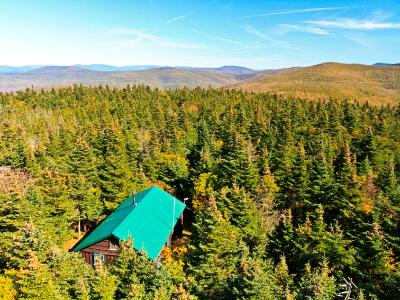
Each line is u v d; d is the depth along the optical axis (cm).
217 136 10131
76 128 10688
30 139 9875
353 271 3634
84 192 5731
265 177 5872
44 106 16000
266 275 2712
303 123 10669
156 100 15750
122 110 13288
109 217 5097
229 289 2666
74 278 2994
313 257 3844
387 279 3064
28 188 4875
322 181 5328
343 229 4622
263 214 5094
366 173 6956
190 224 6144
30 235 3019
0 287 2859
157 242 4319
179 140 9050
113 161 6191
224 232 3475
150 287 2903
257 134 9425
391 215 4175
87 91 18312
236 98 16950
